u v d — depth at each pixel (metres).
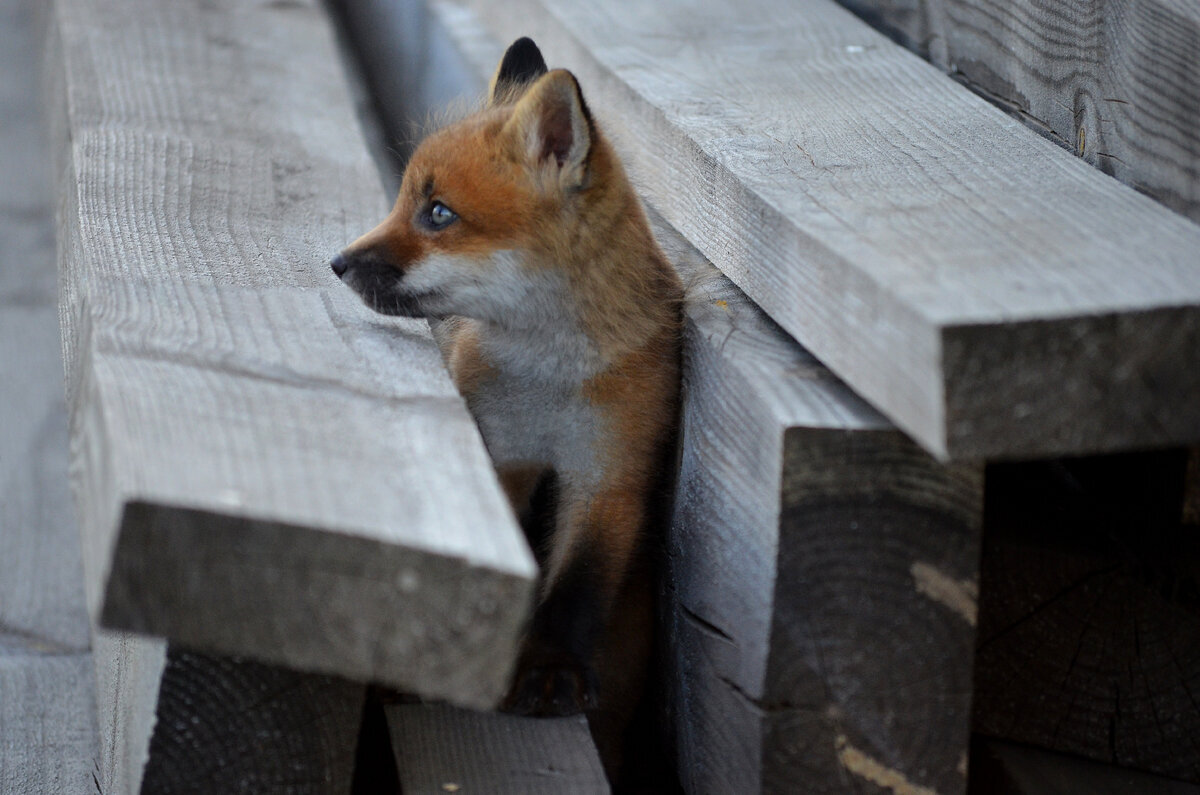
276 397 2.48
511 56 4.16
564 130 3.38
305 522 2.01
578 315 3.45
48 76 6.48
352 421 2.45
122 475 2.02
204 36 5.62
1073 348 2.17
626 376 3.42
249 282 3.23
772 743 2.64
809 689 2.62
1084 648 3.10
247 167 4.17
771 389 2.67
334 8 8.91
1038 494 3.29
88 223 3.45
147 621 2.02
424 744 2.85
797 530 2.55
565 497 3.50
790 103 3.78
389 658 2.09
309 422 2.40
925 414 2.20
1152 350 2.20
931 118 3.55
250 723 2.48
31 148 7.17
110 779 3.04
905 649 2.62
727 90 3.92
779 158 3.25
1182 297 2.22
